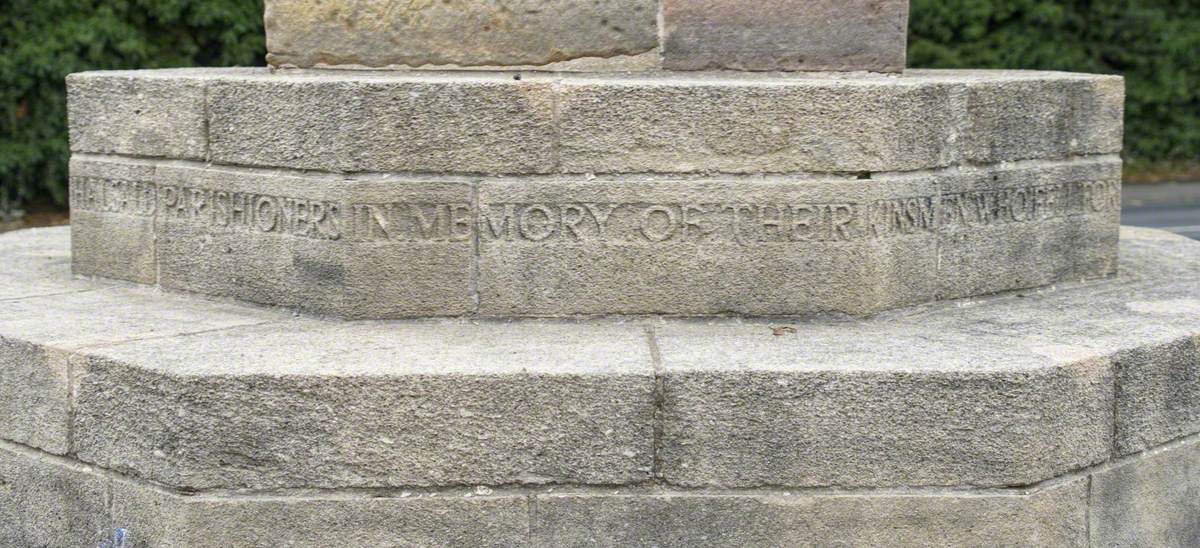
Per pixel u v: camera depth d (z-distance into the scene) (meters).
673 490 4.01
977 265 4.96
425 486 3.98
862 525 4.02
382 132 4.50
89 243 5.42
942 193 4.79
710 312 4.59
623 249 4.57
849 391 3.96
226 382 3.92
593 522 4.00
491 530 4.00
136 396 4.04
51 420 4.31
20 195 14.52
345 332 4.45
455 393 3.95
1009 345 4.27
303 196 4.62
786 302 4.59
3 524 4.55
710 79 4.75
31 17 13.80
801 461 3.99
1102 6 18.09
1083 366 4.10
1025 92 5.02
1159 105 18.55
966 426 3.98
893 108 4.55
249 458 3.95
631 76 4.86
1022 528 4.02
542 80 4.53
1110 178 5.41
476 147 4.52
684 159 4.52
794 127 4.51
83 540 4.29
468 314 4.60
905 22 4.96
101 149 5.28
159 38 14.30
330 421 3.94
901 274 4.71
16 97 13.77
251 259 4.83
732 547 4.02
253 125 4.74
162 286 5.16
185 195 5.01
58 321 4.63
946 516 4.01
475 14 4.93
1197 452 4.61
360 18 5.01
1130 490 4.36
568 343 4.29
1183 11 18.73
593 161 4.52
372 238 4.55
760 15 4.91
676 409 3.97
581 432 3.97
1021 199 5.07
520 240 4.57
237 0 14.36
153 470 4.02
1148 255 6.14
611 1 4.88
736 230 4.55
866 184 4.54
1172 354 4.41
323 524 3.98
